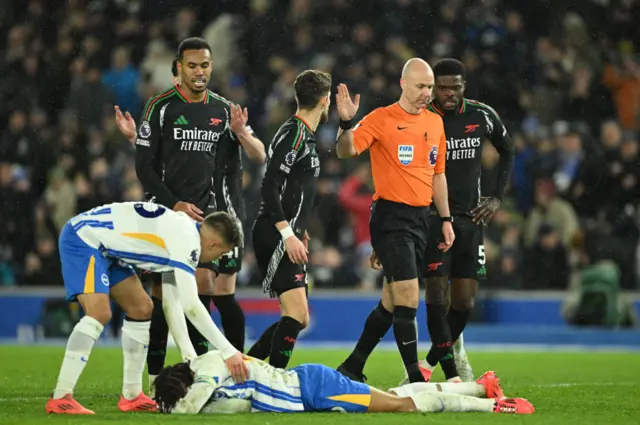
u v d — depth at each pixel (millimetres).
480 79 65438
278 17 66812
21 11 70875
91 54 68062
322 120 27203
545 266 57125
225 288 29969
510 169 30797
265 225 26656
